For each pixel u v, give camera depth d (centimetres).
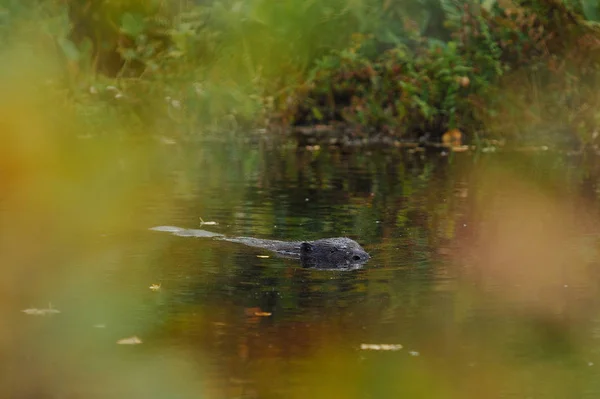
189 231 1145
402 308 845
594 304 859
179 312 834
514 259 1021
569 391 668
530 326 798
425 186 1473
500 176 1570
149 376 691
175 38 2156
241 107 2164
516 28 2047
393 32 2242
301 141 2047
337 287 910
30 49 2011
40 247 1073
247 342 757
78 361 721
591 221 1212
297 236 1121
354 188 1454
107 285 920
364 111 2119
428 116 2061
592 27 1967
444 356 729
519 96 2067
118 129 2066
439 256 1030
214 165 1705
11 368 712
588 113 1981
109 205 1315
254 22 2206
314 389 668
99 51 2247
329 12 2208
